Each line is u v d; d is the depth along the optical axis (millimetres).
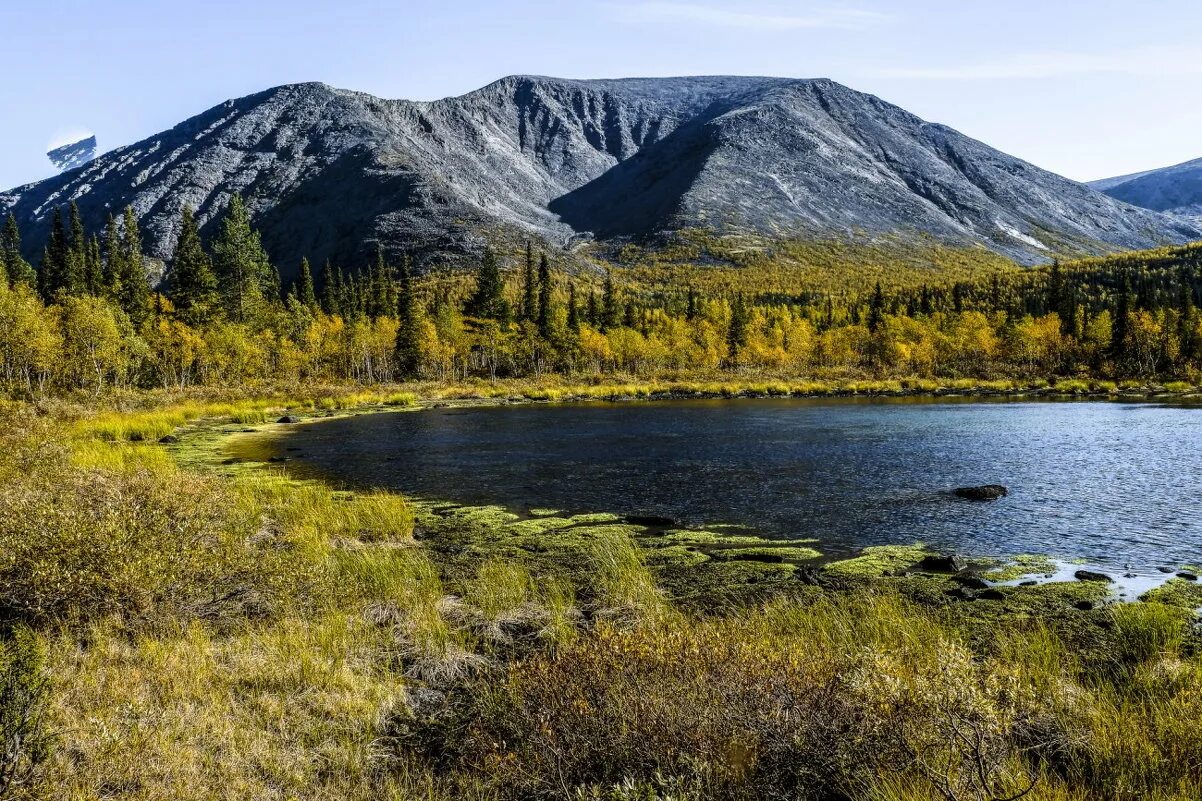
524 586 12617
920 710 5742
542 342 102062
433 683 8492
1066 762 6203
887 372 92312
